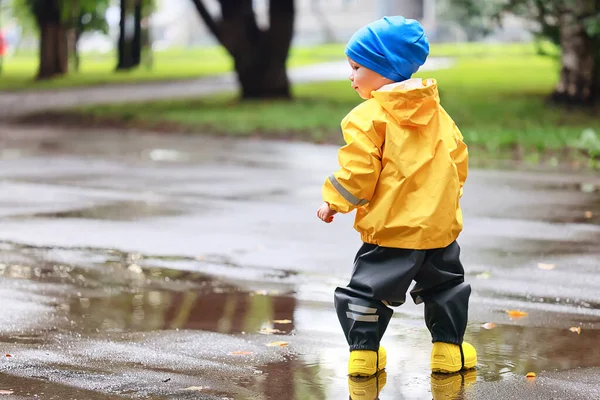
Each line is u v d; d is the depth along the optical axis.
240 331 9.98
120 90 53.44
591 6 36.19
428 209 8.10
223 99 44.12
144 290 11.89
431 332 8.65
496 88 47.09
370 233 8.20
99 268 13.13
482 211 17.72
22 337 9.73
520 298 11.41
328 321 10.38
